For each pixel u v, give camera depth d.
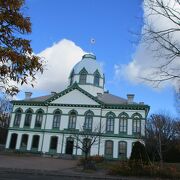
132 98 57.47
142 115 54.66
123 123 55.00
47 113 57.62
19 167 29.20
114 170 27.22
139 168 26.73
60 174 25.52
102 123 55.44
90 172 28.77
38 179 20.89
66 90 57.97
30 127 57.75
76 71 64.50
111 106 55.94
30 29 7.71
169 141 44.31
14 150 56.28
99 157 44.03
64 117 56.91
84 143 43.38
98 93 60.41
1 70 7.34
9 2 7.37
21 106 59.44
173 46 9.55
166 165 30.44
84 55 67.31
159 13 9.49
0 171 24.86
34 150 56.00
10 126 58.47
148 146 39.56
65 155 53.81
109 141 54.22
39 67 7.84
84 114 56.34
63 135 55.69
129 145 53.38
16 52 7.50
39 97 63.62
